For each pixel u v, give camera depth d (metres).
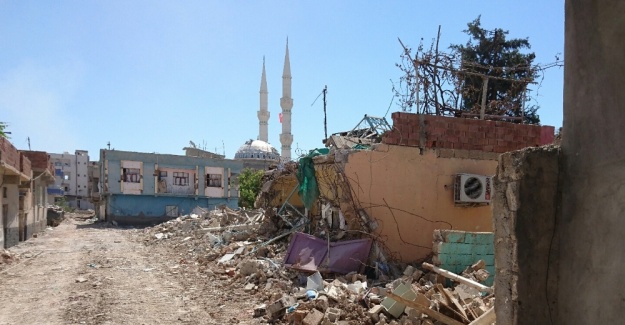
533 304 3.72
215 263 11.95
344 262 9.12
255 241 13.66
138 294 9.02
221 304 8.14
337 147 11.59
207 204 37.88
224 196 38.53
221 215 20.58
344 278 8.56
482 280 7.20
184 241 16.86
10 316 7.56
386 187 10.25
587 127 3.44
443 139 10.69
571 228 3.59
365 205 10.09
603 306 3.21
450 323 5.54
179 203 36.81
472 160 10.86
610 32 3.22
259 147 53.22
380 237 10.03
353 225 10.05
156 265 12.67
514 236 3.74
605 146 3.25
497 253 3.99
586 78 3.46
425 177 10.51
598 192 3.31
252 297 8.49
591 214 3.37
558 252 3.72
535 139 11.41
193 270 11.53
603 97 3.28
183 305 8.13
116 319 7.30
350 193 10.02
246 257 11.62
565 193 3.67
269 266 9.97
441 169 10.62
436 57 11.09
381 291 7.36
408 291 6.21
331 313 6.45
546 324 3.72
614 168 3.16
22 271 11.88
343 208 10.13
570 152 3.63
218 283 9.79
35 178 23.25
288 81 66.31
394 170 10.31
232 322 7.03
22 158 18.94
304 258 9.60
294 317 6.60
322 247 9.68
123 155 34.78
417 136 10.48
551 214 3.74
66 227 31.94
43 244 19.16
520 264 3.72
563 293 3.65
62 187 63.91
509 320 3.79
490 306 5.68
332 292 7.34
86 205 65.19
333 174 10.71
